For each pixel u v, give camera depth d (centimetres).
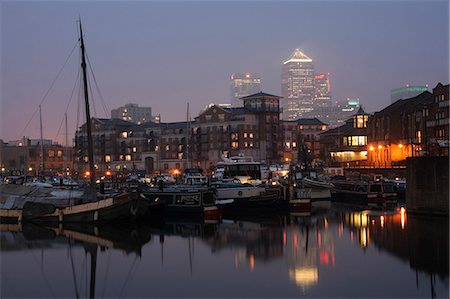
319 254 4562
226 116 17762
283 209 7631
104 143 19850
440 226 5712
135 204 6191
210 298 3425
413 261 4256
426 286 3606
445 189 6169
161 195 7019
